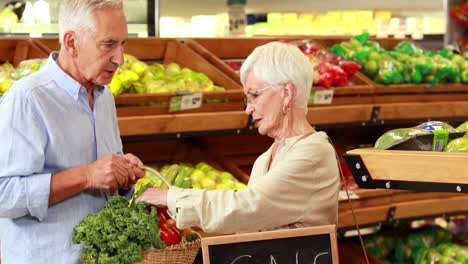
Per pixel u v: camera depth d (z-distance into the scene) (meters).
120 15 2.16
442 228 4.33
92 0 2.12
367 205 3.86
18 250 2.21
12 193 2.10
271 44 2.25
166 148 3.95
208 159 3.94
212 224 2.12
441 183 1.57
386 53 4.39
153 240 2.12
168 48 4.01
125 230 2.07
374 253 4.05
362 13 6.23
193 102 3.40
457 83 4.34
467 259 3.84
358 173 1.68
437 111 4.20
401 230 4.29
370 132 4.63
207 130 3.46
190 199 2.15
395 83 4.12
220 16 5.57
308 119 3.77
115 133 2.52
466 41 6.15
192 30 5.58
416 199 3.99
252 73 2.24
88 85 2.29
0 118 2.14
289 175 2.14
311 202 2.16
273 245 1.87
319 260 1.88
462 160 1.53
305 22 6.09
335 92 3.84
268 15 6.00
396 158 1.62
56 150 2.19
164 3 5.48
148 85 3.45
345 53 4.37
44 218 2.20
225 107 3.51
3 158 2.11
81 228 2.10
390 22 6.18
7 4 4.44
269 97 2.23
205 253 1.83
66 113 2.22
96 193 2.29
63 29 2.16
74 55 2.19
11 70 3.36
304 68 2.22
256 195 2.12
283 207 2.13
